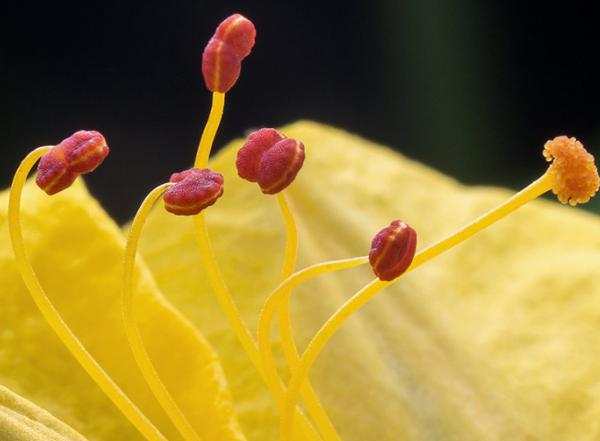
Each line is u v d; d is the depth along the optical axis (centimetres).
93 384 8
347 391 9
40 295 8
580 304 9
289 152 8
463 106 16
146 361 8
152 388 8
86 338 8
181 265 9
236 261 9
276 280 9
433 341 9
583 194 8
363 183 9
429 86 16
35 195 8
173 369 8
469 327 9
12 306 8
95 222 8
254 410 9
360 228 9
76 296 8
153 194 8
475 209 9
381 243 7
